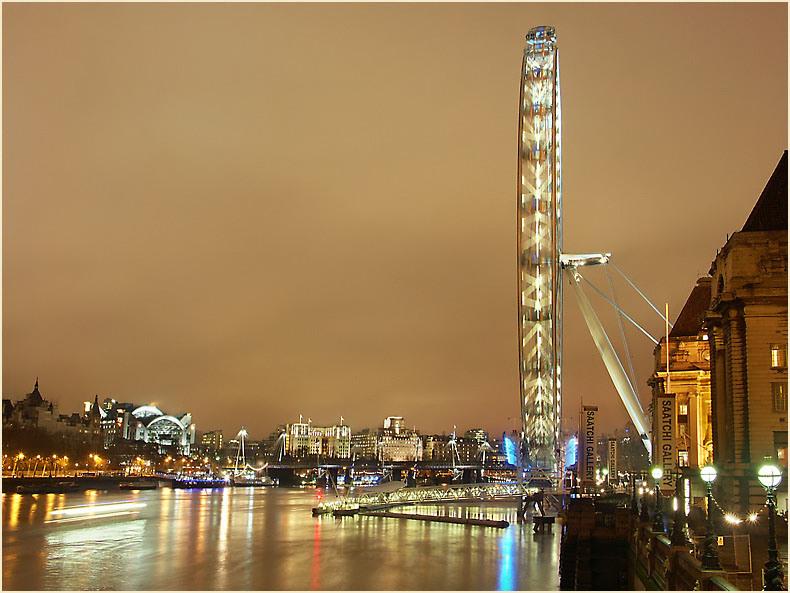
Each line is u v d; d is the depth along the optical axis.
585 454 137.38
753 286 87.94
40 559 122.06
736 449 87.88
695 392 136.75
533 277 152.62
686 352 139.62
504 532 159.12
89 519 194.50
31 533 159.12
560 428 153.25
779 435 85.50
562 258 153.12
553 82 153.00
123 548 135.62
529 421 153.75
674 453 132.88
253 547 136.75
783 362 86.50
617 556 99.38
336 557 122.56
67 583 101.50
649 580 70.19
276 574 107.38
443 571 108.31
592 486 137.00
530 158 153.62
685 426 135.88
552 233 150.50
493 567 111.31
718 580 46.25
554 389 152.00
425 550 130.12
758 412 86.38
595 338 150.25
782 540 72.62
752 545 69.56
